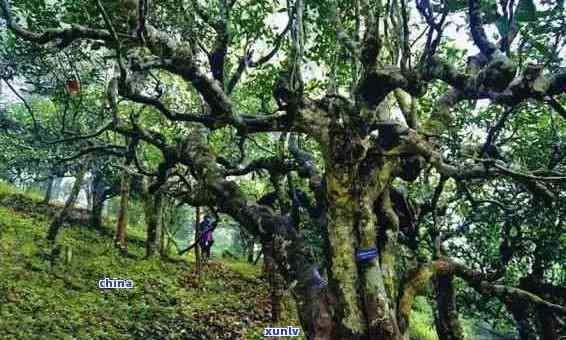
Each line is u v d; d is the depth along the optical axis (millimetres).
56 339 10195
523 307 10445
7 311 10961
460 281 12820
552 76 6152
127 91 6984
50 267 14828
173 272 19125
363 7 6332
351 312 6184
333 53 8922
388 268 6789
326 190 6762
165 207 21922
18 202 22516
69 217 22688
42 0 7312
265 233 7195
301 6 7160
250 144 15281
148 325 12664
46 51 8453
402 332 6605
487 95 6336
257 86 10320
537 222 9633
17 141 15008
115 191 23281
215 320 14539
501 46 6605
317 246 11086
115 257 18312
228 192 7465
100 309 12906
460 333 9562
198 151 8117
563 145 9680
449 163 6871
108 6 6879
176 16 8172
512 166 6855
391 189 8375
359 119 6434
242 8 9539
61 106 15758
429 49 6410
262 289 20078
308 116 6773
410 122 8172
